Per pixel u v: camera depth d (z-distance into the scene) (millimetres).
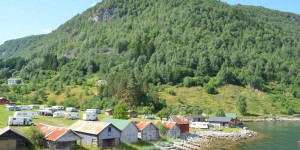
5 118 124312
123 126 95562
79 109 197750
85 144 87250
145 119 161875
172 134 116750
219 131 145875
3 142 71750
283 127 177625
